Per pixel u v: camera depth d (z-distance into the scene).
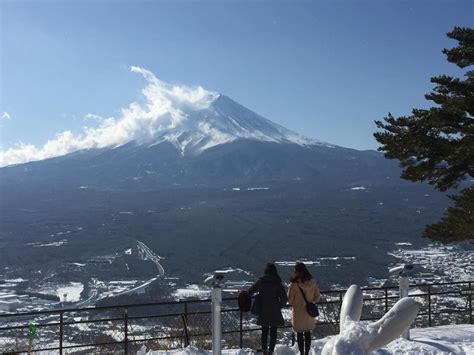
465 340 10.76
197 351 10.11
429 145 13.88
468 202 13.58
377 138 14.49
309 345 9.44
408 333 10.47
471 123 14.44
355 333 4.51
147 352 10.12
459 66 14.80
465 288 16.02
